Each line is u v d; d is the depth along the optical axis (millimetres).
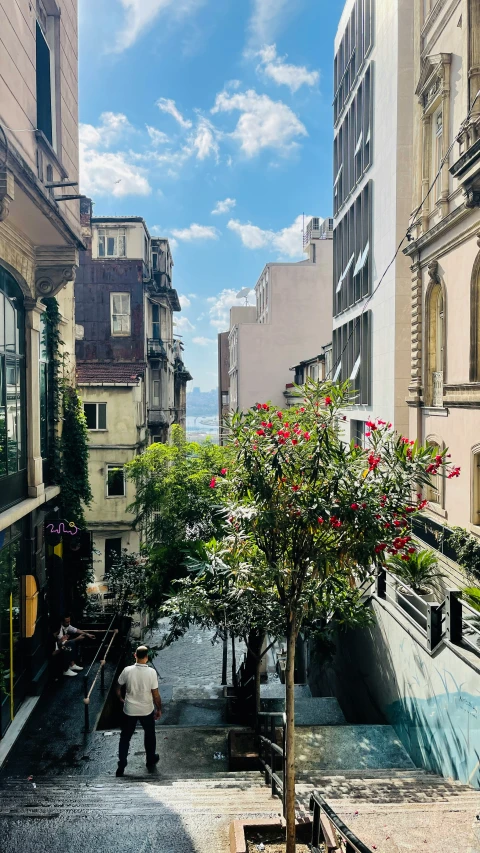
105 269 27625
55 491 13016
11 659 9773
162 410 30156
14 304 10719
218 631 10961
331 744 9078
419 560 11266
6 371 10203
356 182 22266
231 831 5543
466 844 5020
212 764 8883
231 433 5336
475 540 11281
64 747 9203
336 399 5324
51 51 11062
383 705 10133
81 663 13000
